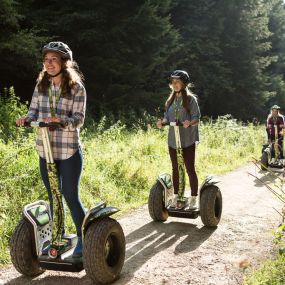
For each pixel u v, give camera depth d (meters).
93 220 3.83
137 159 9.76
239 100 27.30
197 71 23.02
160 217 6.07
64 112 3.69
